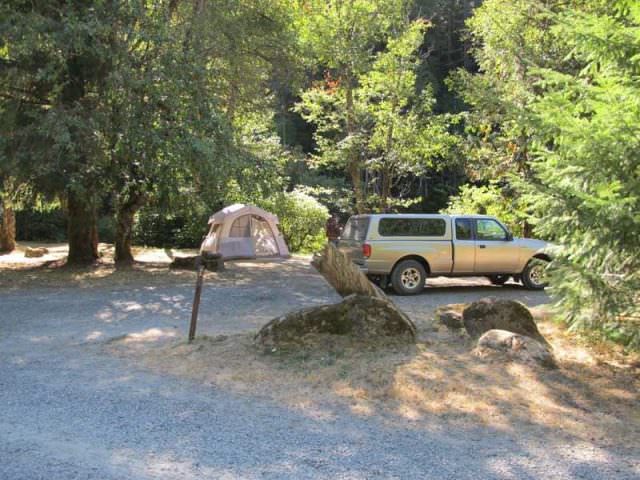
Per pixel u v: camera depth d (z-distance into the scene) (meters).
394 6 21.94
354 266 7.33
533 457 4.04
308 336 6.66
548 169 5.84
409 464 3.90
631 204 5.09
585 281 5.65
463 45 34.94
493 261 12.73
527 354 5.97
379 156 23.48
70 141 12.39
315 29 21.78
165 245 27.97
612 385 5.49
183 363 6.30
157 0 15.43
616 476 3.76
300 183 28.80
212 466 3.83
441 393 5.23
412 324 7.02
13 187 14.73
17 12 12.89
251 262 18.94
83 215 17.41
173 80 13.39
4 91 13.97
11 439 4.29
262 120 20.75
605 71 6.04
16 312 10.02
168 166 13.82
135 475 3.68
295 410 4.97
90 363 6.50
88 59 13.52
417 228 12.37
